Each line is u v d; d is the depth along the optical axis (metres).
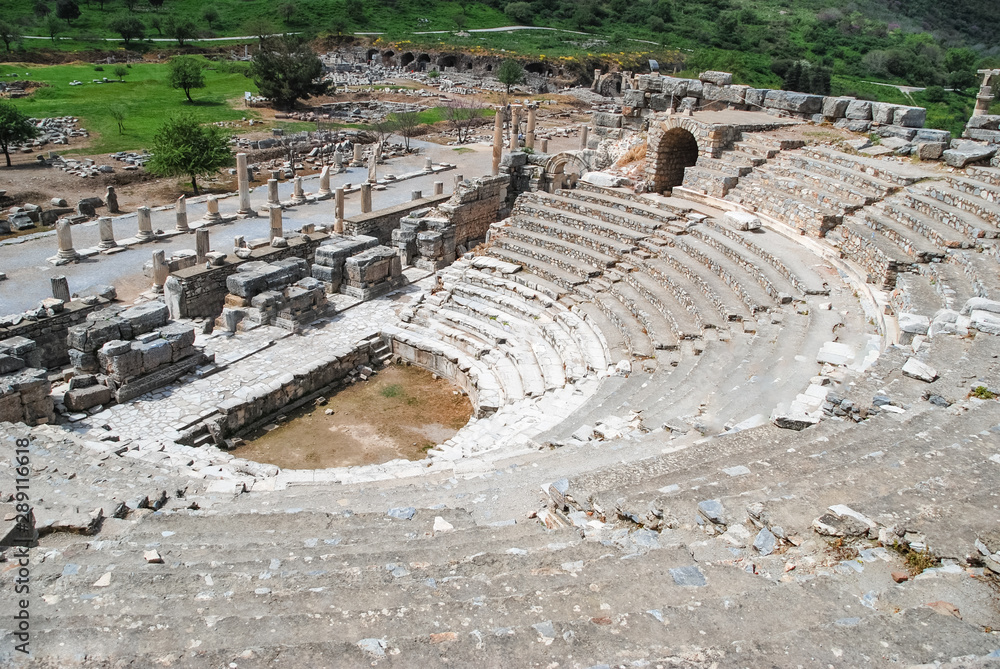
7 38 91.81
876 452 10.05
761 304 20.69
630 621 6.52
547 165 39.53
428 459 16.55
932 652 5.93
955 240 19.52
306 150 63.06
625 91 40.25
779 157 30.22
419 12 131.88
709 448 11.73
